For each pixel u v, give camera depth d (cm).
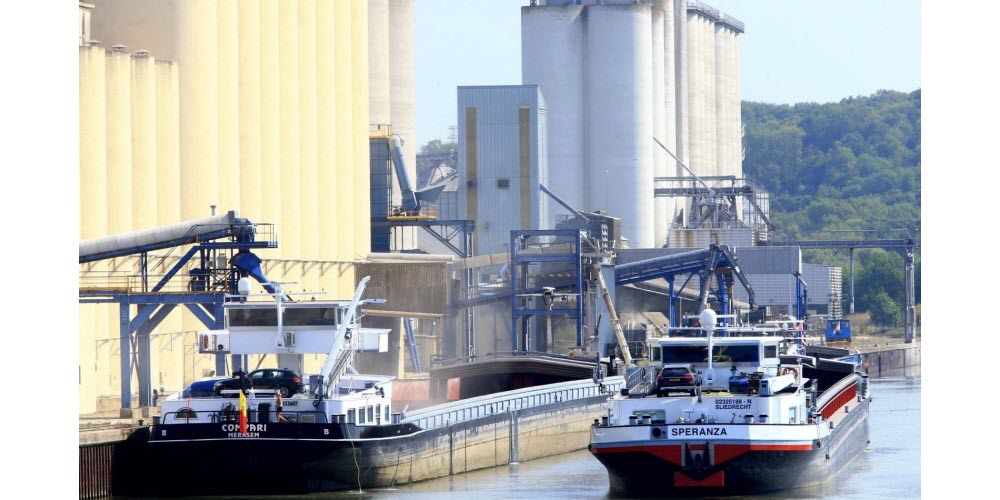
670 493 17938
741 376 18862
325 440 18275
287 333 19425
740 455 17588
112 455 18362
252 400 18650
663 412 18188
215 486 18388
